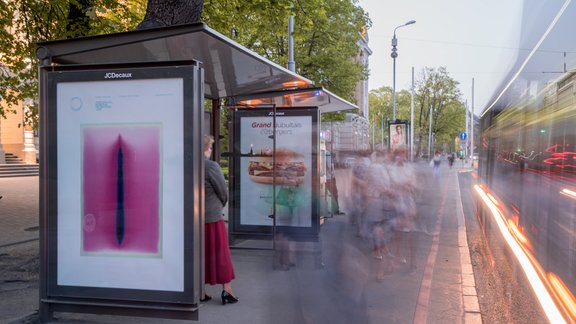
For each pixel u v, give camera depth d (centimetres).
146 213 449
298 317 468
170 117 444
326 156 855
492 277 714
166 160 445
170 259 446
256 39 2120
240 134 782
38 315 504
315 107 748
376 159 617
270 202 779
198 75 446
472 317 532
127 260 453
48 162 463
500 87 1672
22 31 1205
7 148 3039
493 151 1934
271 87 795
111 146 454
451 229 1145
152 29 479
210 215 541
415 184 728
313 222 729
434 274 711
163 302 447
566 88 979
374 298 584
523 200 1440
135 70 448
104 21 1116
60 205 463
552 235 1024
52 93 461
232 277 555
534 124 1319
